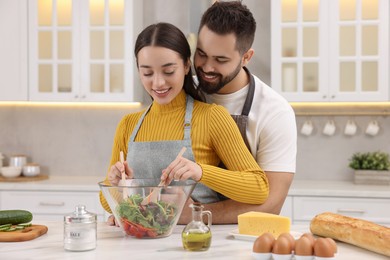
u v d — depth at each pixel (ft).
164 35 6.36
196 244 5.33
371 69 13.05
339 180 14.28
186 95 7.02
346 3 13.08
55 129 15.24
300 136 14.39
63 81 14.03
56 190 13.29
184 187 5.85
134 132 7.02
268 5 14.42
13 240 5.83
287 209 12.57
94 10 13.91
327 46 13.12
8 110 15.33
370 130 13.92
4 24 14.08
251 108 7.63
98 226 6.57
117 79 13.87
